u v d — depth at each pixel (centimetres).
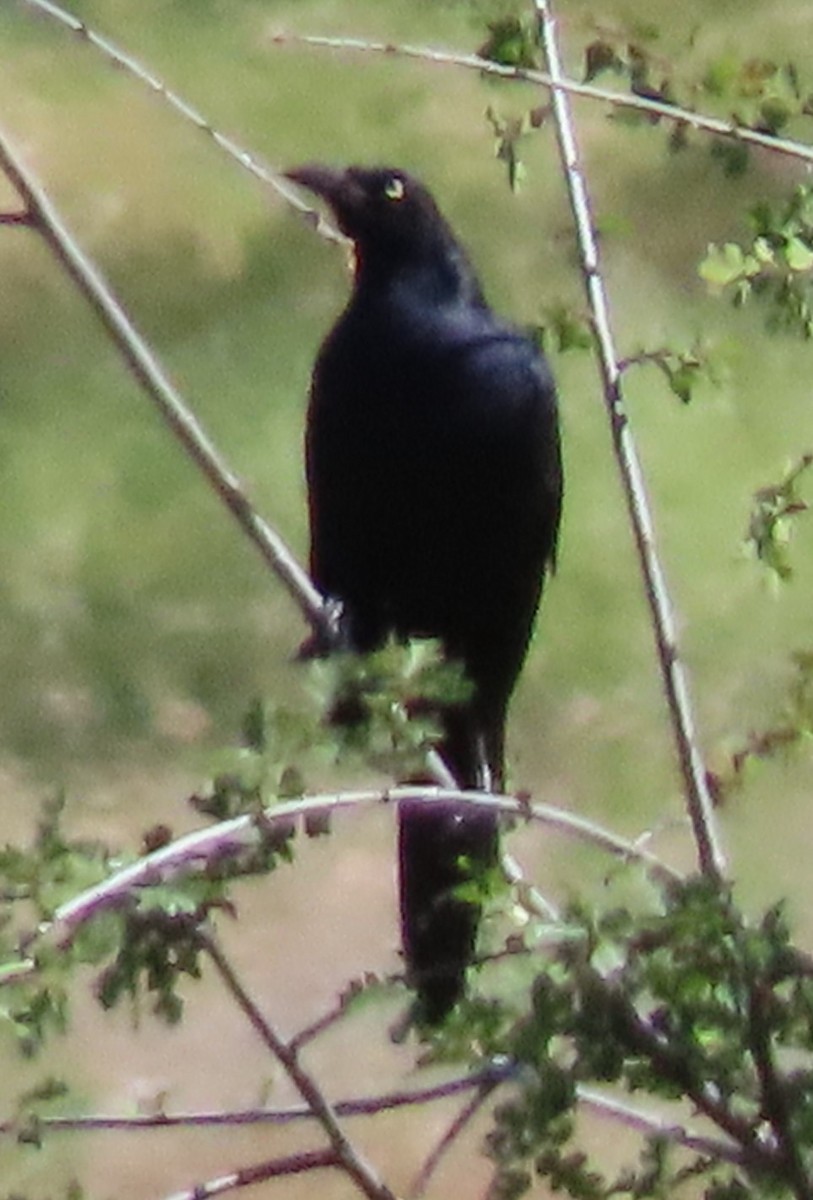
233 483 802
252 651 1870
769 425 1934
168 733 1798
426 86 2209
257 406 2094
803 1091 662
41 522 1986
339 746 657
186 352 2153
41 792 1734
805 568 1758
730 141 730
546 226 2106
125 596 1920
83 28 788
